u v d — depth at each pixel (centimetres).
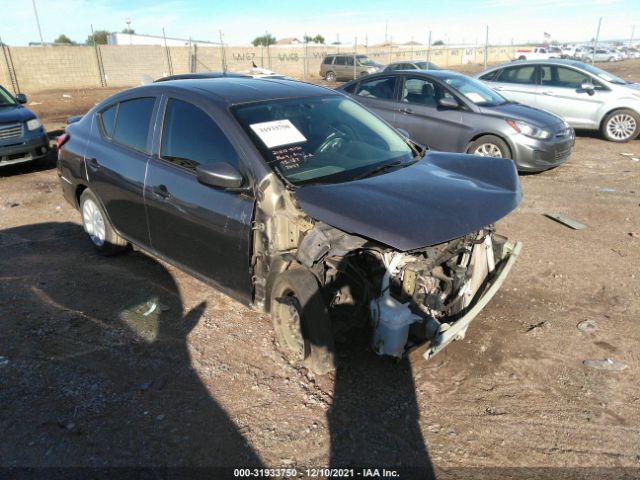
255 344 362
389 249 292
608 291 438
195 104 373
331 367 316
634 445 275
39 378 326
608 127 1080
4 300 421
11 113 845
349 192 305
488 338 368
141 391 314
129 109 437
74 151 488
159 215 394
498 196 317
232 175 317
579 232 571
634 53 4322
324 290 317
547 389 318
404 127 858
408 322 292
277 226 315
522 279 461
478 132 783
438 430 285
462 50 4238
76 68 2745
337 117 400
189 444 274
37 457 265
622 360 344
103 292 435
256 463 263
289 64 3556
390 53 3856
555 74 1116
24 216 643
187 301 421
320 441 277
